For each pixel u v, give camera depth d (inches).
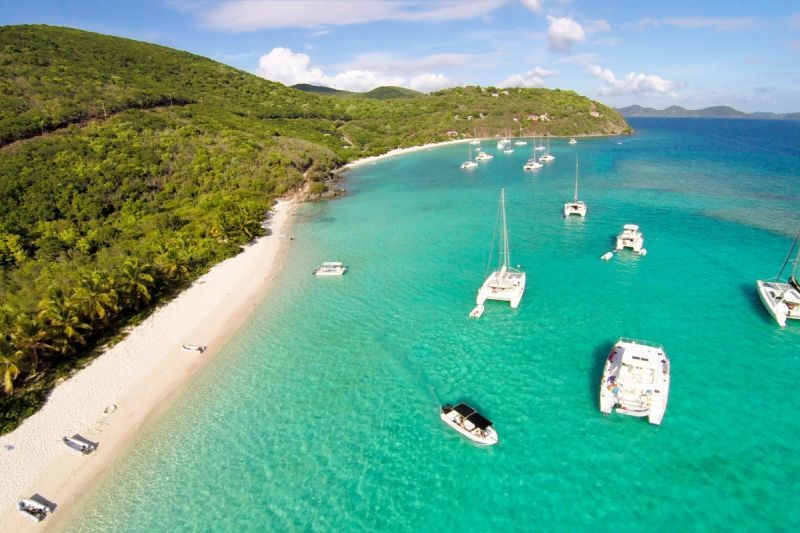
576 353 1536.7
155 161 3949.3
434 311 1910.7
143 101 5211.6
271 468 1186.0
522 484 1079.0
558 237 2650.1
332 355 1658.5
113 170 3602.4
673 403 1273.4
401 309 1955.0
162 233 2819.9
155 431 1337.4
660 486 1036.5
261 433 1306.6
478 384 1430.9
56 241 2591.0
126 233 2834.6
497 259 2399.1
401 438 1251.2
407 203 3858.3
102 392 1493.6
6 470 1200.2
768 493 997.8
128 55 7017.7
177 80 7042.3
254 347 1739.7
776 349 1470.2
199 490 1135.0
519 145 7327.8
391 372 1535.4
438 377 1485.0
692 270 2064.5
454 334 1721.2
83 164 3567.9
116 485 1163.3
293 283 2300.7
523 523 987.3
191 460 1227.9
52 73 5078.7
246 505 1085.8
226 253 2650.1
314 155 5354.3
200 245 2655.0
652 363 1305.4
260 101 7711.6
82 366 1622.8
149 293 2073.1
